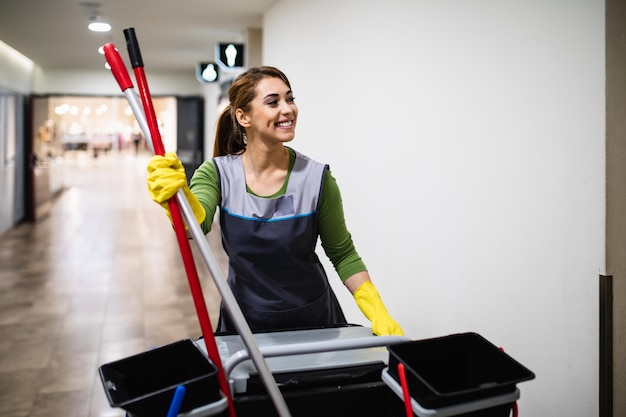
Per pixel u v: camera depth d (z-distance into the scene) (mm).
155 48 7387
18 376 3055
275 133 1463
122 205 10422
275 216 1516
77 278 5176
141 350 3441
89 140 24328
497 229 1918
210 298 4555
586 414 1613
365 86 2957
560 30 1620
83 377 3057
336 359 1310
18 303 4387
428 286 2379
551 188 1679
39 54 8141
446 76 2178
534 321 1778
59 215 9172
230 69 6121
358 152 3082
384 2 2695
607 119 1489
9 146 7805
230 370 1176
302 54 4031
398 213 2625
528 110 1751
